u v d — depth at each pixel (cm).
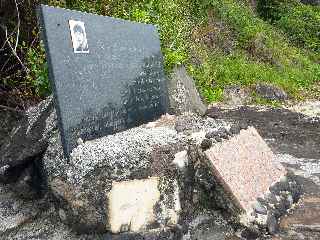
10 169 161
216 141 152
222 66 384
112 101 173
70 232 143
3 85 233
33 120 176
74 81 153
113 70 176
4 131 213
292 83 428
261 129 268
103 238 136
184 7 362
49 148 157
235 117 289
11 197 165
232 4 534
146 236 134
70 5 244
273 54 467
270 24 616
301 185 182
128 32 190
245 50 456
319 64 549
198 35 397
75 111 152
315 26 624
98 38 170
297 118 295
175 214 139
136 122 187
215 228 144
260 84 378
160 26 265
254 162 158
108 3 249
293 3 688
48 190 154
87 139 157
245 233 141
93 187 138
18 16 226
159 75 210
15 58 239
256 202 145
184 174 144
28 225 150
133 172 139
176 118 191
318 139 252
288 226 148
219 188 144
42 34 145
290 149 234
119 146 147
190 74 301
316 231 145
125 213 135
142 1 272
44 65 214
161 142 149
